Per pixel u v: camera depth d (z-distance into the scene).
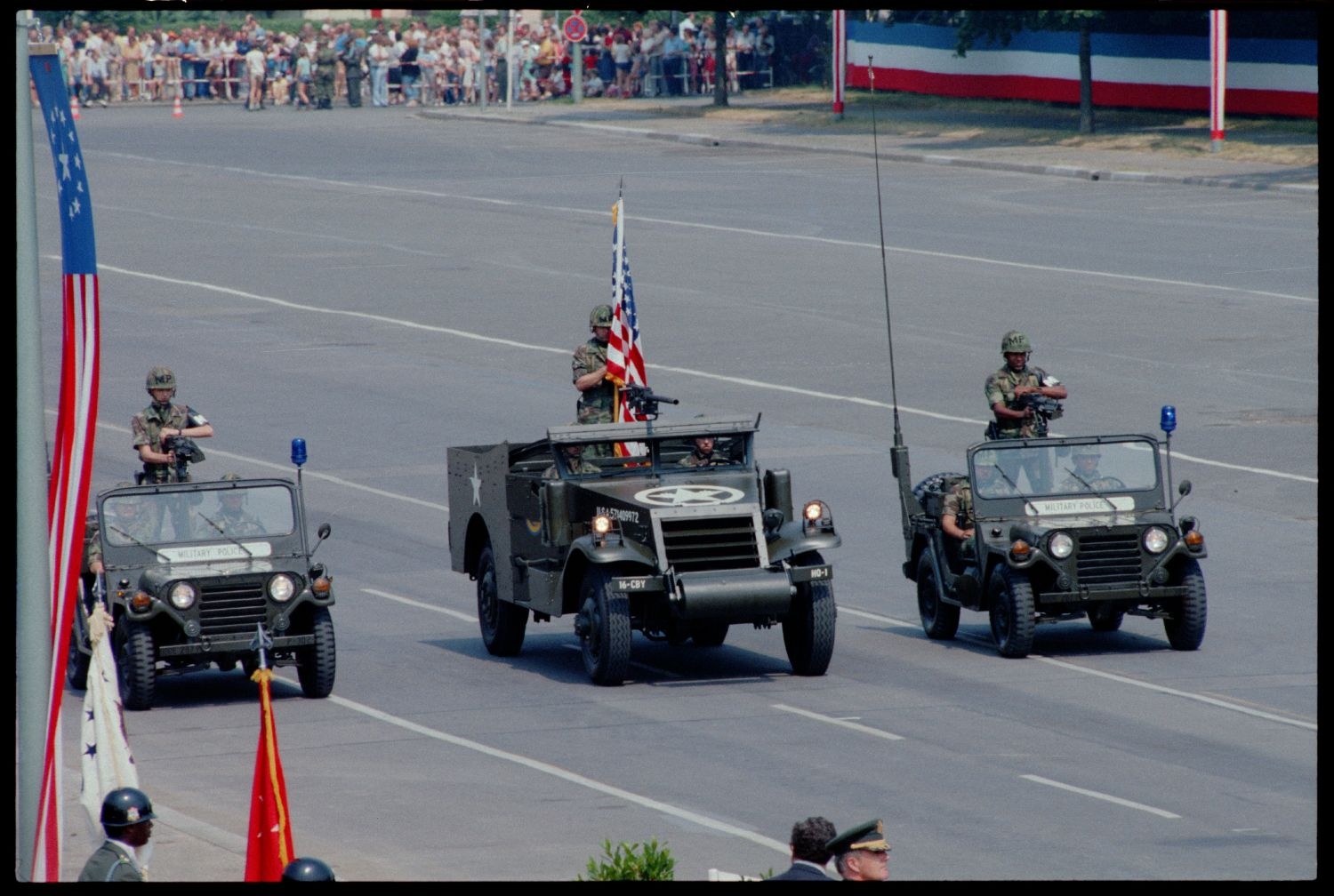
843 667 64.19
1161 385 107.50
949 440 97.62
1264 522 83.31
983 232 158.00
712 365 114.94
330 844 46.22
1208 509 85.38
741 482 63.25
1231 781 50.72
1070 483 67.00
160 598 59.97
